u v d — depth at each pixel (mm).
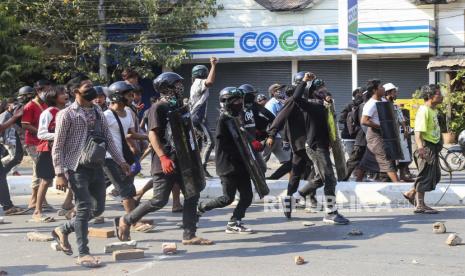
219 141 8297
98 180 6930
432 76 25484
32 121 9820
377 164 10797
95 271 6625
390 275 6309
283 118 8875
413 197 9898
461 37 24984
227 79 27750
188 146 7406
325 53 25703
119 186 8266
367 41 25328
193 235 7793
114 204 11125
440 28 25188
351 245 7648
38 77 26516
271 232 8531
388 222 9078
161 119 7332
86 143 6727
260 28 26344
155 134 7324
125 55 25750
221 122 8203
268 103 12141
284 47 26125
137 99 9945
